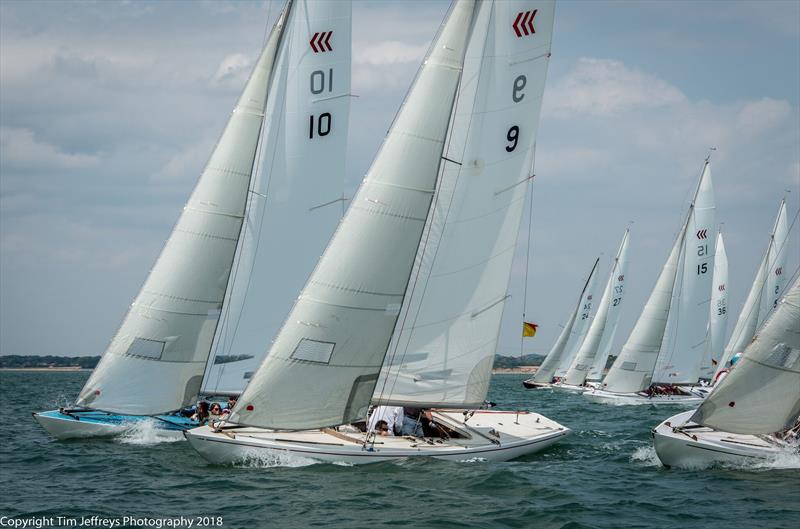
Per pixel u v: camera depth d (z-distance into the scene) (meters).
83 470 88.19
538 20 91.50
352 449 84.44
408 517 67.06
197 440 84.56
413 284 89.75
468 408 92.69
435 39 86.62
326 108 108.12
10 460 95.25
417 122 85.62
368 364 85.00
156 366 104.75
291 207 108.19
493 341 92.94
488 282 92.12
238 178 106.31
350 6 107.19
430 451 86.88
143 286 105.44
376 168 85.50
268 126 107.56
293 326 84.00
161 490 76.81
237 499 72.38
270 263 108.12
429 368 90.94
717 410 90.31
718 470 88.62
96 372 105.19
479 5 89.81
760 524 67.00
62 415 110.25
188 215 105.94
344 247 84.44
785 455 88.94
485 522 66.44
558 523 66.69
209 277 105.69
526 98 91.94
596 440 116.25
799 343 87.50
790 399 88.25
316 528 64.06
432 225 90.00
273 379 83.75
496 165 91.31
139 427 107.56
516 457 93.38
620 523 67.12
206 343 106.25
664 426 95.31
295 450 84.06
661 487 80.31
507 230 92.25
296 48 107.56
